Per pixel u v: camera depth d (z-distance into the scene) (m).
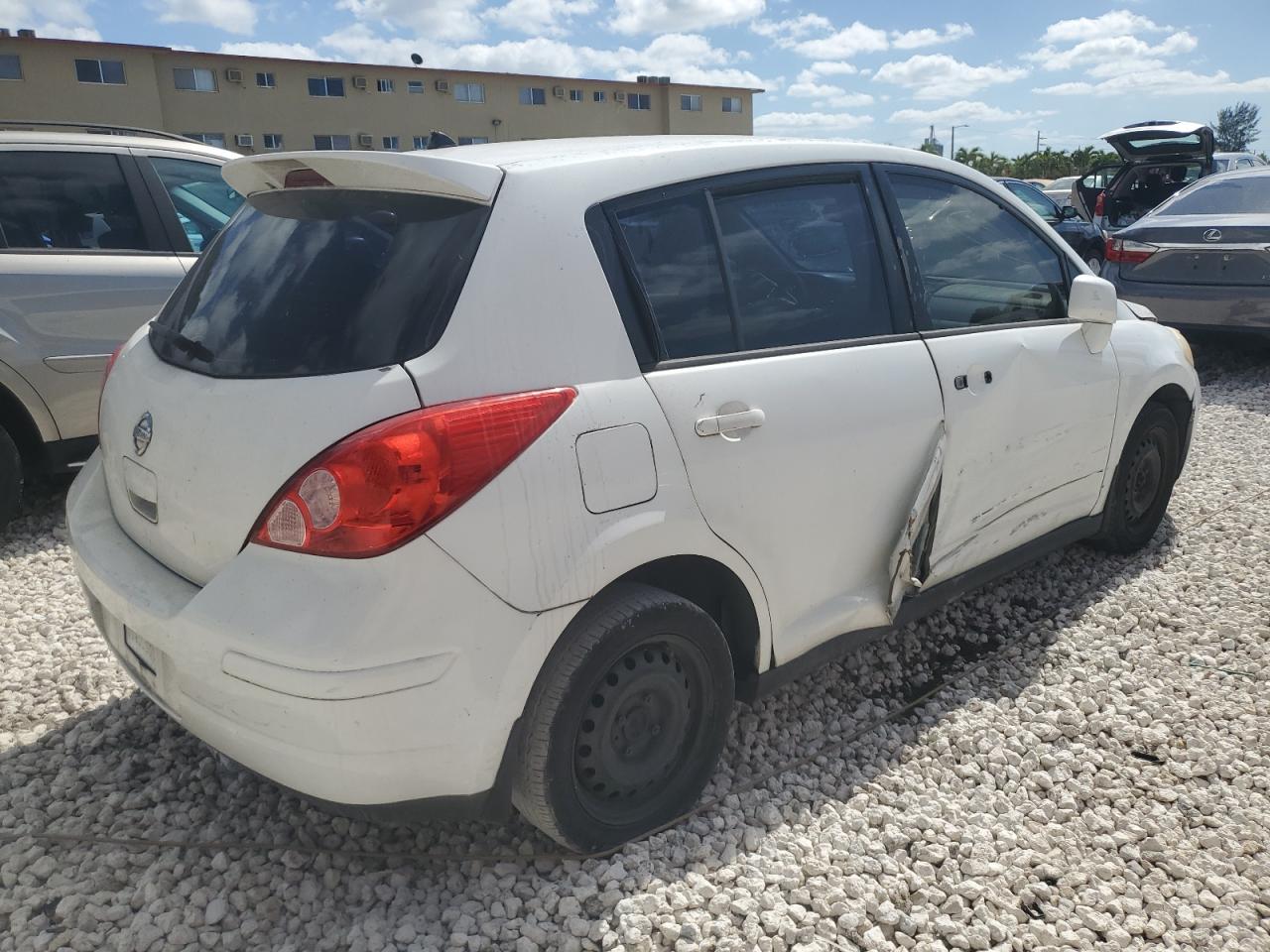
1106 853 2.57
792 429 2.59
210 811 2.69
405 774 2.06
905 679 3.50
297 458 2.00
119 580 2.34
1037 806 2.75
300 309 2.23
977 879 2.45
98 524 2.64
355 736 1.98
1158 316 8.13
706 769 2.61
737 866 2.43
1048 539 3.75
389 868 2.47
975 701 3.27
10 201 4.60
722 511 2.45
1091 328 3.69
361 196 2.37
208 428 2.17
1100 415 3.76
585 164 2.43
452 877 2.42
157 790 2.74
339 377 2.05
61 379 4.65
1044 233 3.73
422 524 1.97
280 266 2.38
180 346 2.48
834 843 2.55
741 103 53.56
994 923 2.30
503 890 2.37
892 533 2.96
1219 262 7.72
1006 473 3.35
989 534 3.36
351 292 2.19
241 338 2.29
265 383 2.13
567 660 2.20
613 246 2.39
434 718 2.04
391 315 2.11
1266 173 8.30
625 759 2.42
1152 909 2.38
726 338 2.56
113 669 3.45
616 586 2.34
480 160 2.38
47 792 2.76
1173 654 3.58
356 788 2.04
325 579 1.96
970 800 2.78
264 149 41.91
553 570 2.12
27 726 3.11
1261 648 3.60
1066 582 4.19
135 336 2.91
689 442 2.37
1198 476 5.54
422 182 2.23
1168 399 4.33
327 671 1.94
